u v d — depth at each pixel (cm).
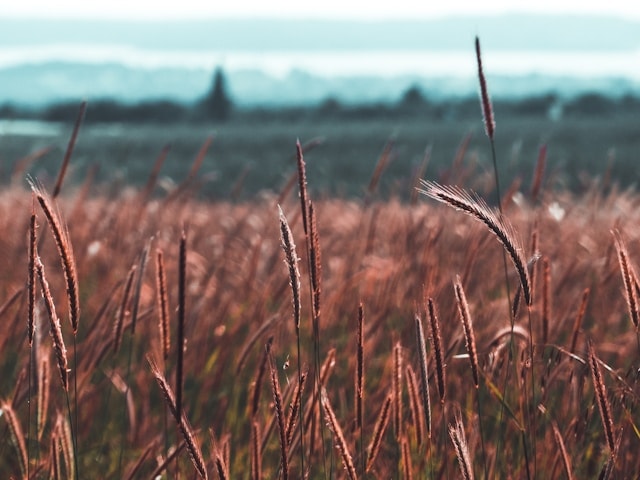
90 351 457
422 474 397
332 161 4953
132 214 838
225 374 573
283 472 301
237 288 684
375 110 10594
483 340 492
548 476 408
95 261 796
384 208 1041
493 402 492
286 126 8838
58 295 696
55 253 810
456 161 684
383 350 593
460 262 658
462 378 491
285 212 821
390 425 437
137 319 435
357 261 737
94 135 6581
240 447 475
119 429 546
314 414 379
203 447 489
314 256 335
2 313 436
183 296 278
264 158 5322
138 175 4281
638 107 10394
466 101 10350
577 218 865
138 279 402
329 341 627
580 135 6344
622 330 638
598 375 326
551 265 600
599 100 10369
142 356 608
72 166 888
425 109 10338
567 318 489
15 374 512
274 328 555
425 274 579
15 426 352
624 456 396
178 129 8662
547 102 10281
